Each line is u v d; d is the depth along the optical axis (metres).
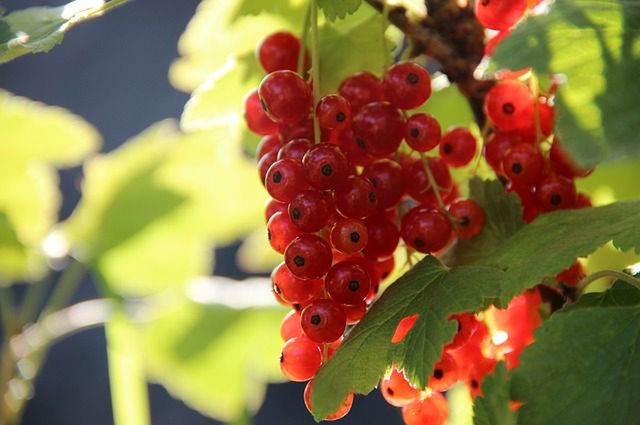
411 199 0.40
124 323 0.52
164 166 0.61
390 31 0.44
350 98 0.38
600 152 0.32
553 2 0.34
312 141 0.37
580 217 0.37
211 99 0.43
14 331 0.58
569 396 0.34
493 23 0.37
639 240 0.35
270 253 0.61
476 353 0.39
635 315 0.35
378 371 0.35
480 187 0.39
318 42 0.39
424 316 0.35
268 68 0.40
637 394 0.34
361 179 0.36
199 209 0.63
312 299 0.37
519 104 0.38
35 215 0.60
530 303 0.39
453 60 0.40
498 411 0.34
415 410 0.38
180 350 0.58
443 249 0.39
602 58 0.33
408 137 0.37
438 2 0.39
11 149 0.58
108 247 0.62
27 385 0.58
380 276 0.39
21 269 0.58
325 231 0.37
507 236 0.38
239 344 0.58
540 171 0.38
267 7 0.42
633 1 0.34
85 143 0.60
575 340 0.34
